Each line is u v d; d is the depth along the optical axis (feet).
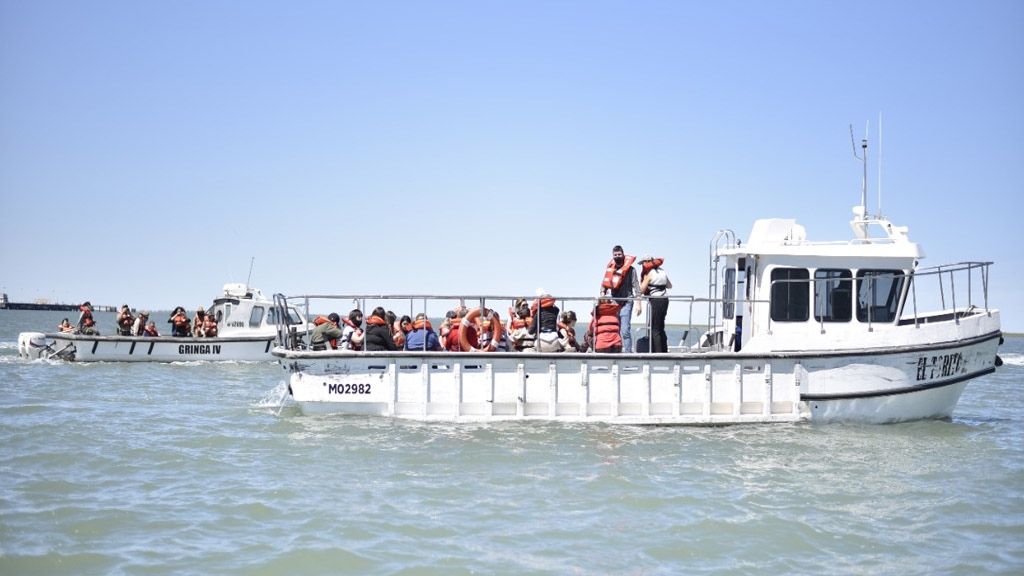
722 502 34.22
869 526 31.63
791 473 39.40
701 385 48.47
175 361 102.17
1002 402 75.56
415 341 49.83
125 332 105.19
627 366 48.19
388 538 29.37
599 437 45.65
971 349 51.72
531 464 39.81
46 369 92.68
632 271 50.60
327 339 54.13
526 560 27.48
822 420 49.55
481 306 49.16
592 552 28.30
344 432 46.24
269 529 30.25
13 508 32.42
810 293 51.88
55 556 27.37
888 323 52.26
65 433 47.73
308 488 35.60
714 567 27.17
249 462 40.19
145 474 38.01
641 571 26.71
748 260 53.26
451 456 41.19
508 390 48.06
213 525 30.68
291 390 49.49
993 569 27.27
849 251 51.93
